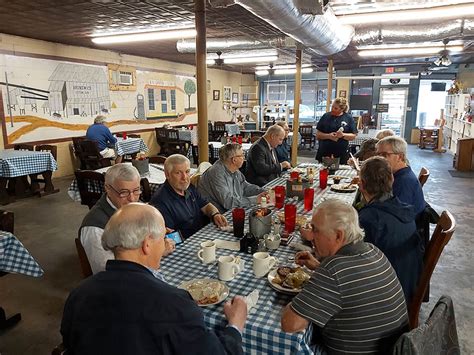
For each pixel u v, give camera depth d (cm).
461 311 245
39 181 535
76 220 426
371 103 1127
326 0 308
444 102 1173
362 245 122
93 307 90
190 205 224
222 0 276
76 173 319
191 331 89
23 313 242
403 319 121
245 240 171
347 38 479
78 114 685
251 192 284
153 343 86
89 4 393
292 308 111
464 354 203
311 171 334
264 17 311
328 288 111
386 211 168
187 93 1005
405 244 168
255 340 113
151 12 427
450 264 316
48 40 617
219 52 656
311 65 995
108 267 97
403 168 223
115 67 760
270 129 354
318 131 445
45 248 346
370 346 116
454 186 603
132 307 88
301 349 109
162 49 736
